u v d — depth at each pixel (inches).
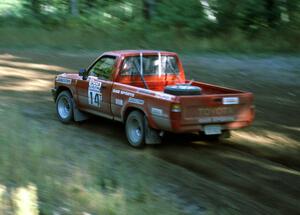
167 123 337.1
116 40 1008.2
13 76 669.3
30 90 584.1
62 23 1170.0
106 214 234.8
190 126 338.0
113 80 387.2
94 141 383.9
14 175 278.5
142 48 946.7
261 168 325.1
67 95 438.6
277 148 369.7
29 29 1076.5
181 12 1091.3
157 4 1139.9
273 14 1048.2
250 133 406.3
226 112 350.9
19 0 1250.0
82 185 273.3
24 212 223.8
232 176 310.0
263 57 839.1
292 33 993.5
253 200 274.1
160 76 403.5
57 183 272.1
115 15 1159.6
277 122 441.1
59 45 962.7
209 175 312.8
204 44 936.9
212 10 1075.9
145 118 356.8
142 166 325.4
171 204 261.4
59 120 448.8
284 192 285.7
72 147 362.9
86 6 1219.2
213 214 253.1
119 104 377.7
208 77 665.0
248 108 360.8
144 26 1059.3
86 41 988.6
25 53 872.3
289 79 652.7
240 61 796.0
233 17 1059.3
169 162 335.3
